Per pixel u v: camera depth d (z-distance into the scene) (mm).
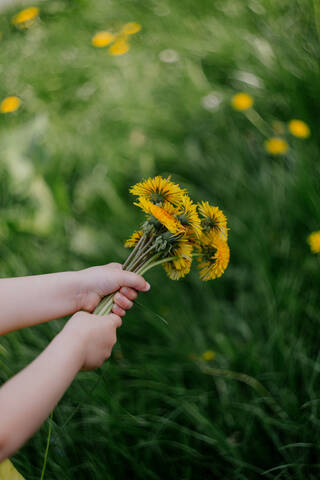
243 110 969
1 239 835
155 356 726
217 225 523
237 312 767
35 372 424
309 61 943
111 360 713
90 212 891
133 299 525
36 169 862
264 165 877
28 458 607
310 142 868
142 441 634
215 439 629
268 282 753
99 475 600
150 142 973
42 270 808
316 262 750
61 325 708
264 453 631
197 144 957
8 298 492
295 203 806
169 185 513
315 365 651
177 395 677
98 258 824
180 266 524
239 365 703
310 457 619
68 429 626
